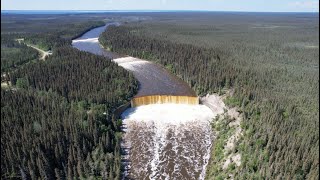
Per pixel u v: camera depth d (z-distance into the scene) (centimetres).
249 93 11775
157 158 9706
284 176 7262
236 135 9950
